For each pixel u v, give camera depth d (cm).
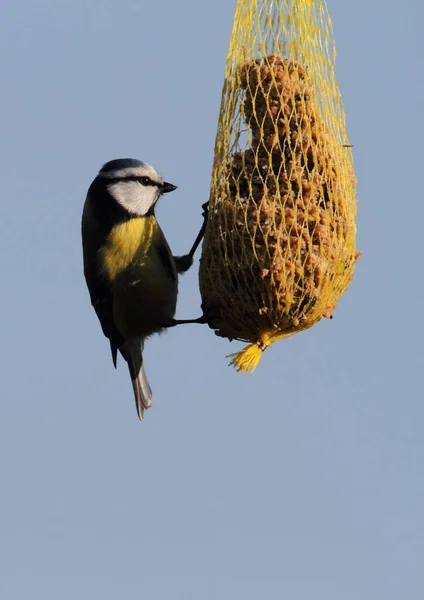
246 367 889
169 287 1164
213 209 942
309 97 927
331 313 937
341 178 931
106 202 1160
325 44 971
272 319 891
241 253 886
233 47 963
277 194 891
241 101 934
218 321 933
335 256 902
